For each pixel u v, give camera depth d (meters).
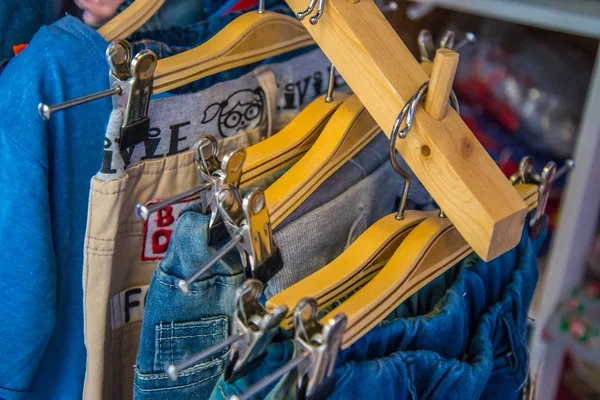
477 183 0.47
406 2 1.09
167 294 0.49
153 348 0.51
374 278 0.50
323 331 0.40
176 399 0.54
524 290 0.64
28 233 0.54
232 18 0.70
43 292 0.56
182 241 0.47
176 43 0.69
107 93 0.48
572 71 1.03
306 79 0.69
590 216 0.97
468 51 1.10
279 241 0.53
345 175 0.61
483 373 0.53
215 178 0.47
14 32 0.65
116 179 0.52
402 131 0.47
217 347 0.40
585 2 0.87
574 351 1.02
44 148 0.53
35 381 0.67
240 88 0.62
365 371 0.47
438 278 0.61
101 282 0.56
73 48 0.53
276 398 0.44
